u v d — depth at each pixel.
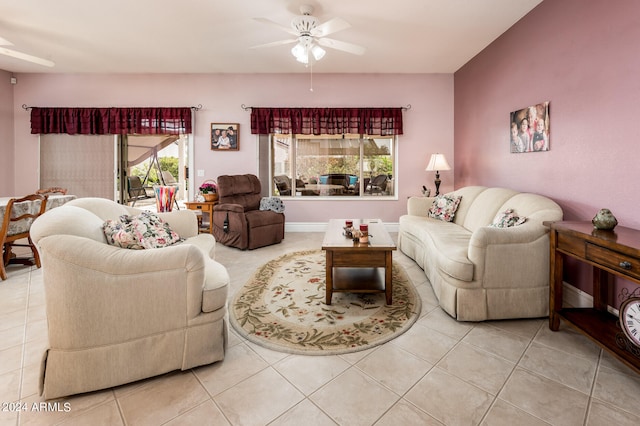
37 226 1.53
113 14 3.23
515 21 3.38
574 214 2.60
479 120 4.30
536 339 2.05
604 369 1.74
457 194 4.04
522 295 2.28
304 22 2.85
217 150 5.29
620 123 2.17
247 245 4.29
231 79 5.21
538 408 1.45
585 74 2.46
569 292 2.56
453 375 1.69
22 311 2.45
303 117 5.19
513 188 3.49
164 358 1.65
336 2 2.99
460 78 4.93
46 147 5.20
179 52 4.26
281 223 4.71
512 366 1.77
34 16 3.28
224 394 1.55
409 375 1.69
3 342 2.01
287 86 5.23
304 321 2.29
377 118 5.19
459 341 2.03
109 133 5.18
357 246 2.49
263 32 3.64
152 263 1.60
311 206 5.47
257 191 5.12
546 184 2.94
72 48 4.13
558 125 2.77
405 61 4.64
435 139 5.28
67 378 1.49
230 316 2.37
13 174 5.13
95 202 2.32
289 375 1.70
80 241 1.52
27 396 1.54
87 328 1.51
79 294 1.49
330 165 5.52
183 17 3.29
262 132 5.20
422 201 4.29
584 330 1.87
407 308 2.49
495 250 2.24
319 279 3.15
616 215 2.21
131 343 1.59
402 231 4.13
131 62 4.66
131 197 6.70
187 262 1.65
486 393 1.55
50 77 5.11
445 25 3.47
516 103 3.42
